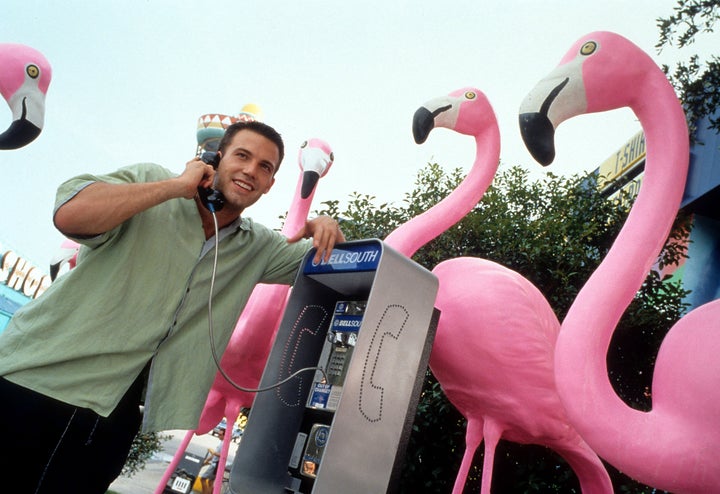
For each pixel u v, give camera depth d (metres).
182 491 8.04
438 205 4.08
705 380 2.37
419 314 2.01
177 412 1.78
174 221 1.80
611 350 5.34
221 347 1.89
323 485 1.73
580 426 2.65
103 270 1.68
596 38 3.05
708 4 3.99
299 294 2.26
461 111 4.14
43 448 1.60
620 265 2.86
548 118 3.00
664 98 3.03
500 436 3.52
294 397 2.26
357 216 5.91
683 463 2.38
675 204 2.95
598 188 6.26
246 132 1.96
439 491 4.80
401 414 1.94
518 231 5.67
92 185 1.56
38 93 3.21
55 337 1.61
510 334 3.26
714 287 7.88
